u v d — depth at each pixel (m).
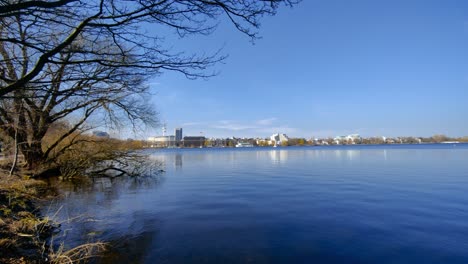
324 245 7.07
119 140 22.33
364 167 27.50
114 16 4.51
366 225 8.64
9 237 6.18
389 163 32.00
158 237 7.61
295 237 7.62
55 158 19.72
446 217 9.41
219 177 21.45
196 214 10.01
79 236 7.61
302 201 12.11
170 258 6.29
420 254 6.53
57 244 6.96
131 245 7.02
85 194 14.19
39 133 16.97
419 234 7.82
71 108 16.58
